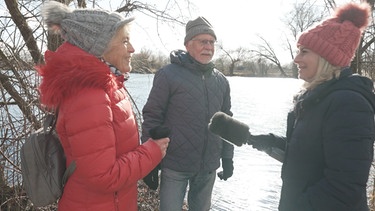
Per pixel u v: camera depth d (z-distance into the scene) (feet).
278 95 85.05
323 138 5.00
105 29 5.17
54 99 4.71
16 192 8.70
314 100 5.21
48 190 5.18
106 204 5.17
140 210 11.07
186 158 7.93
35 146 5.19
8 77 9.00
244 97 79.46
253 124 42.34
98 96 4.72
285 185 5.69
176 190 8.12
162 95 7.88
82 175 4.71
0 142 8.70
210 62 8.20
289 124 6.15
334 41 5.21
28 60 9.43
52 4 5.32
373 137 4.74
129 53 5.66
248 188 19.39
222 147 8.86
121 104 5.20
